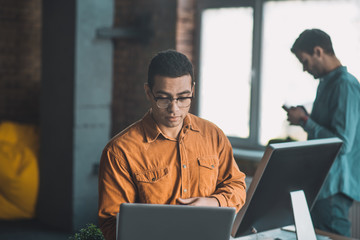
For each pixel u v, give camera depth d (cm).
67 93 537
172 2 558
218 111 566
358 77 452
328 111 315
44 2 559
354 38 454
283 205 221
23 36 648
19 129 605
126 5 604
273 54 518
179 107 189
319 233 256
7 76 643
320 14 477
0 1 630
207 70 571
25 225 562
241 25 540
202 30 570
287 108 325
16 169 570
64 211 548
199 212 171
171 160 204
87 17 529
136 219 168
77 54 526
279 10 510
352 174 317
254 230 220
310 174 223
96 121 545
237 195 208
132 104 600
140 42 584
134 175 200
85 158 542
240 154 521
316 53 314
